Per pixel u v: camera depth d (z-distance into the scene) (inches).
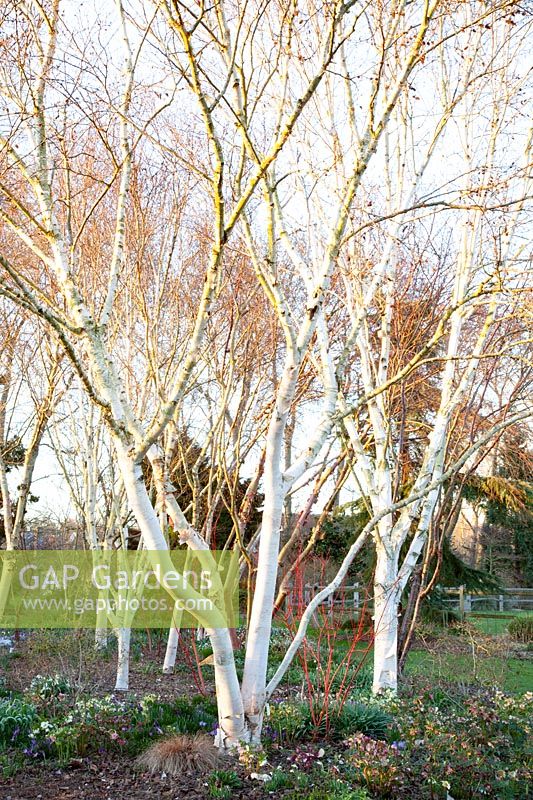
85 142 338.0
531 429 537.3
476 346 327.0
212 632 228.1
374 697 316.5
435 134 302.0
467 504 887.1
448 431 371.6
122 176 235.0
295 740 267.4
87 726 263.7
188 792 214.7
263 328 381.4
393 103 202.1
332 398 265.1
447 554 666.8
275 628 557.6
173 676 419.8
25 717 280.4
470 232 326.3
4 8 223.0
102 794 216.7
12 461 591.8
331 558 680.4
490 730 261.9
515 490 625.9
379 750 230.7
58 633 467.5
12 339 419.2
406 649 377.4
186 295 378.6
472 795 221.5
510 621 674.2
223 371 362.6
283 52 254.7
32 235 350.0
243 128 196.1
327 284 227.3
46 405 388.8
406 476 487.8
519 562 1001.5
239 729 237.0
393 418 396.2
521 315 242.1
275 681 246.8
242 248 360.2
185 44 173.9
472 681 380.2
